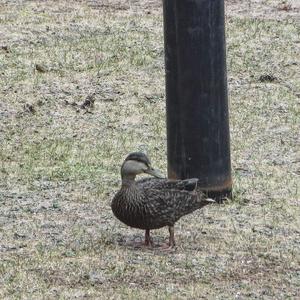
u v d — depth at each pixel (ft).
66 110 67.72
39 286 39.32
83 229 46.44
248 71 77.46
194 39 50.65
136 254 43.16
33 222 47.26
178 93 51.19
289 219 48.85
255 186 53.83
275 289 39.88
